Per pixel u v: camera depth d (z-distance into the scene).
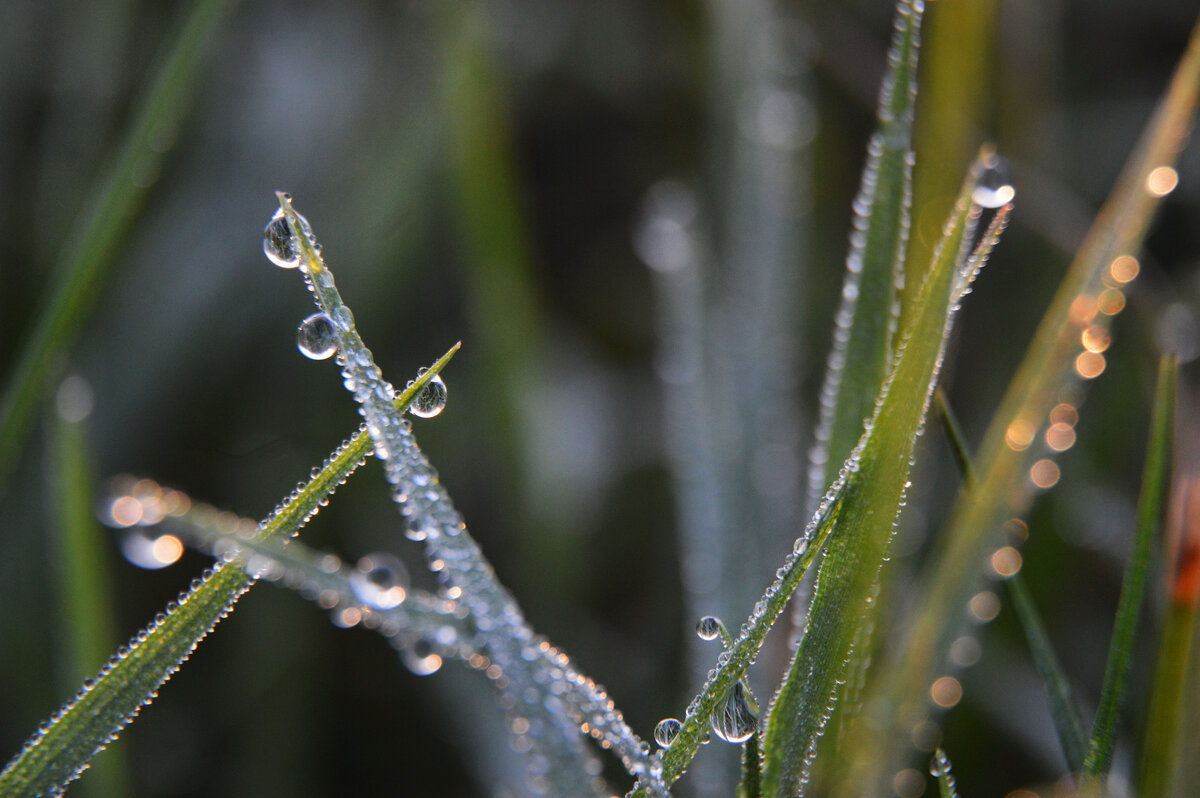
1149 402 0.23
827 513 0.16
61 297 0.19
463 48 0.23
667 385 0.25
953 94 0.20
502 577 0.25
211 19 0.19
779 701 0.16
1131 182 0.18
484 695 0.21
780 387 0.21
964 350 0.27
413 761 0.24
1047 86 0.26
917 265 0.19
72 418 0.22
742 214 0.23
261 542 0.16
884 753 0.18
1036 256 0.26
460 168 0.23
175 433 0.26
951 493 0.22
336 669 0.24
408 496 0.17
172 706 0.23
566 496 0.24
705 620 0.17
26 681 0.22
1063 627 0.22
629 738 0.16
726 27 0.26
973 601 0.18
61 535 0.19
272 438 0.27
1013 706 0.20
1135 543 0.17
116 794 0.19
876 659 0.18
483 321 0.24
